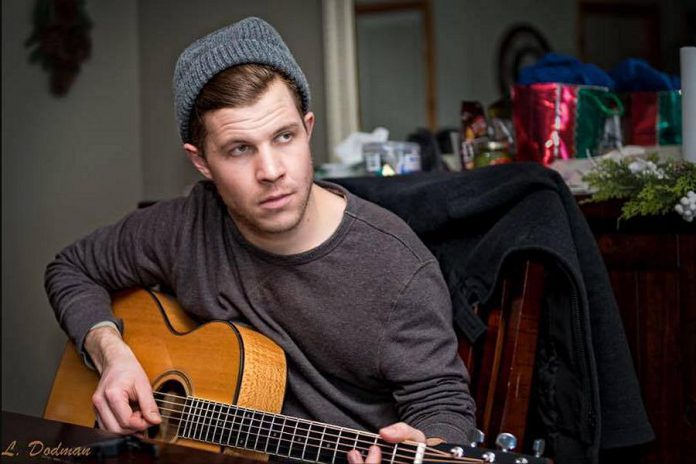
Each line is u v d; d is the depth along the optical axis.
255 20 1.33
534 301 1.44
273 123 1.26
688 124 1.51
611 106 1.89
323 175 2.24
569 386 1.42
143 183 3.16
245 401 1.34
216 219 1.50
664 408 1.55
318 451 1.20
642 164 1.53
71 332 1.56
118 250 1.62
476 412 1.47
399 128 2.72
